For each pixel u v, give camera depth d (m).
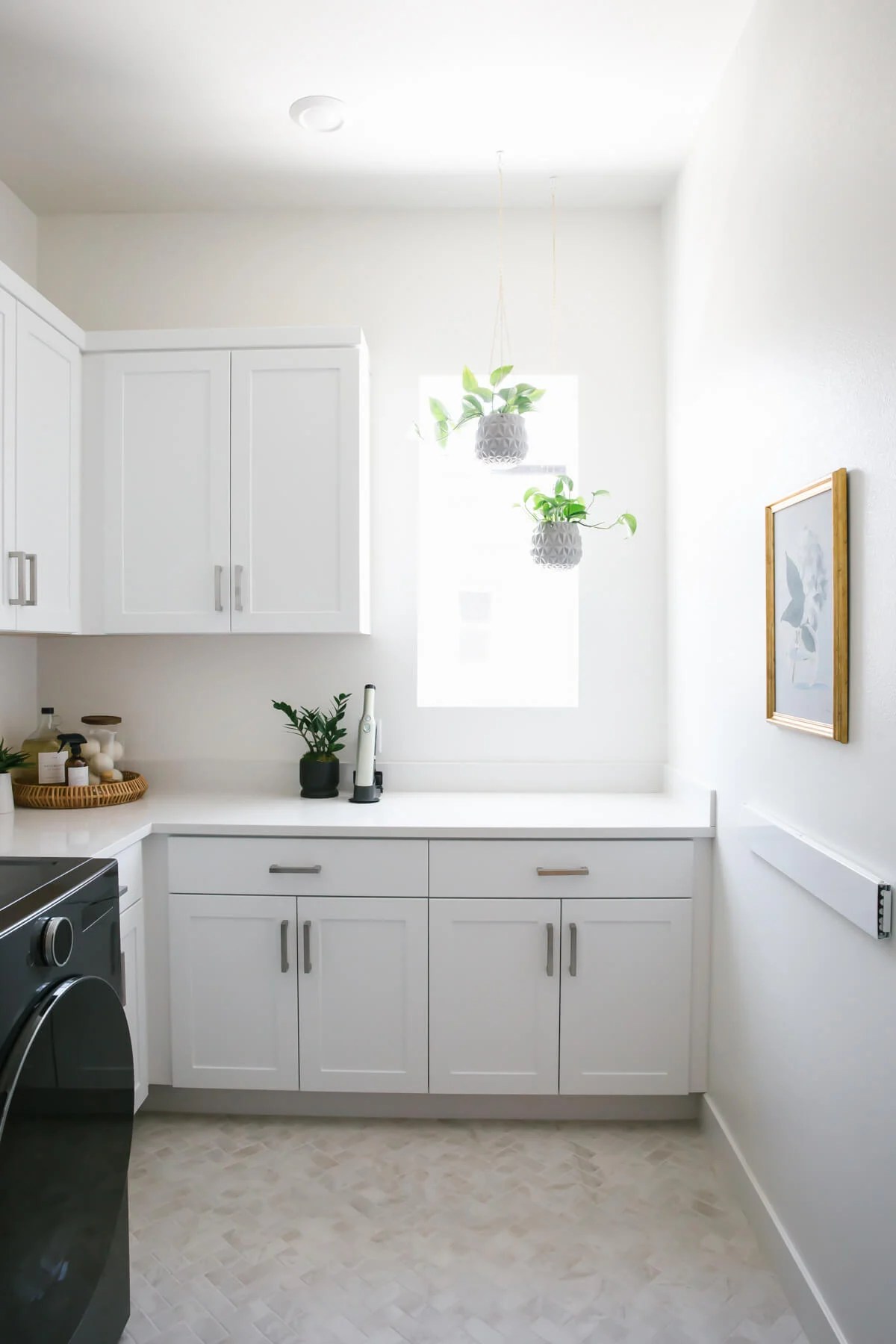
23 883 1.39
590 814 2.32
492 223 2.72
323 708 2.71
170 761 2.71
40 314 2.15
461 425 2.48
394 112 2.21
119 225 2.74
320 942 2.17
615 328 2.71
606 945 2.17
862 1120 1.34
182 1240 1.77
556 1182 1.98
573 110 2.21
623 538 2.71
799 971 1.60
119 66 2.03
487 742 2.71
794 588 1.60
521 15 1.86
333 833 2.16
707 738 2.24
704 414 2.24
